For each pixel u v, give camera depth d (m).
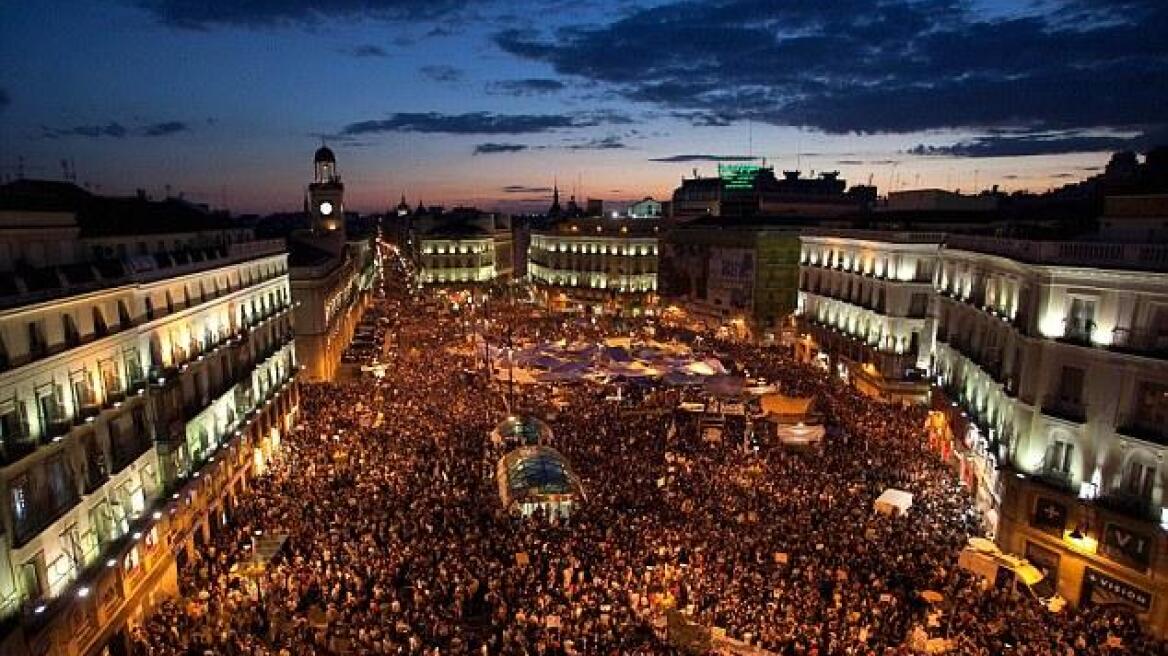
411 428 53.84
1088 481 33.50
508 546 34.16
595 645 26.66
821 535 34.62
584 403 60.88
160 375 35.91
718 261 104.00
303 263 78.31
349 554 33.19
